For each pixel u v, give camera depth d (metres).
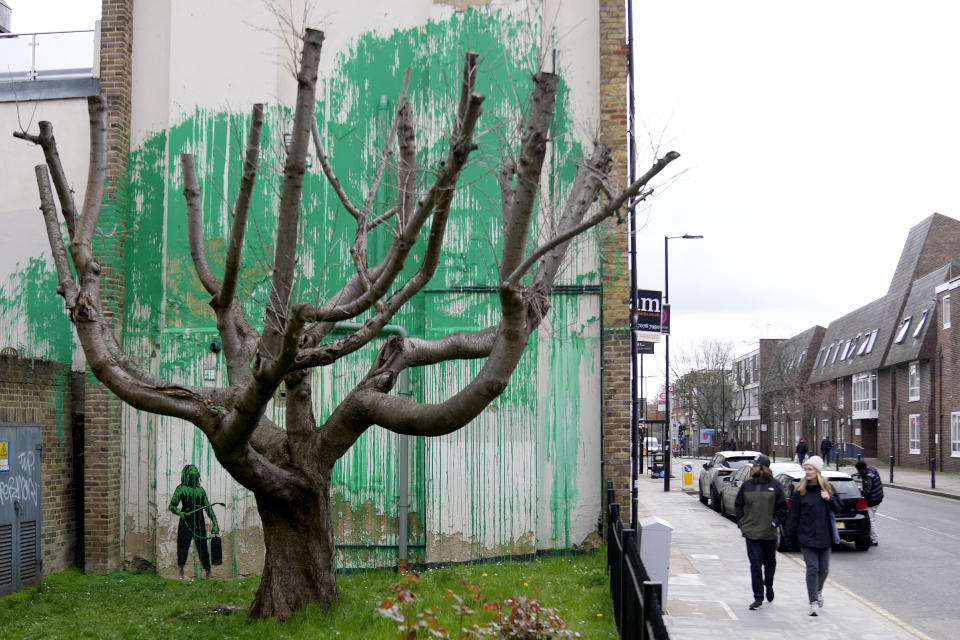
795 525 11.02
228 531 13.42
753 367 93.19
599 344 13.57
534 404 13.39
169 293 13.88
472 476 13.31
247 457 8.62
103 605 11.40
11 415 12.24
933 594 12.60
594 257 13.62
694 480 42.06
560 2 13.25
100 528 13.47
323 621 8.84
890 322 56.75
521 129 9.23
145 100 14.28
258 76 13.90
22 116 14.54
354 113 14.02
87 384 13.70
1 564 11.69
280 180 11.55
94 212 8.91
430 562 13.18
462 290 13.55
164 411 8.44
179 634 8.94
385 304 8.78
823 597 11.84
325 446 9.27
